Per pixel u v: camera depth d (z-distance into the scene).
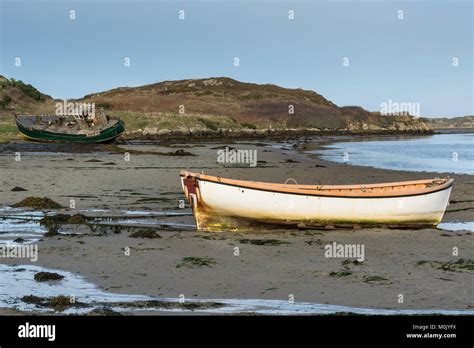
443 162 41.00
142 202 20.59
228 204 15.80
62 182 25.64
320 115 119.44
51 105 92.94
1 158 38.06
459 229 16.97
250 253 13.36
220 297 10.16
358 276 11.47
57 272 11.63
